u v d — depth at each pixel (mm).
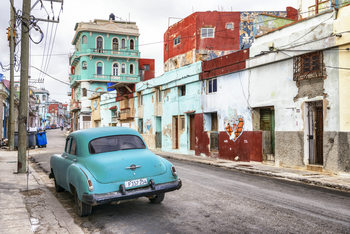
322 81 11672
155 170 5855
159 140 26703
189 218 5621
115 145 6285
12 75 23188
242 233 4777
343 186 8648
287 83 13312
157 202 6707
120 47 54312
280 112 13648
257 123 15383
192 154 20969
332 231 4832
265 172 11664
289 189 8422
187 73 21250
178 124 22781
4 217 5707
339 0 14445
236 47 30000
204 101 19500
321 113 12148
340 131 10898
